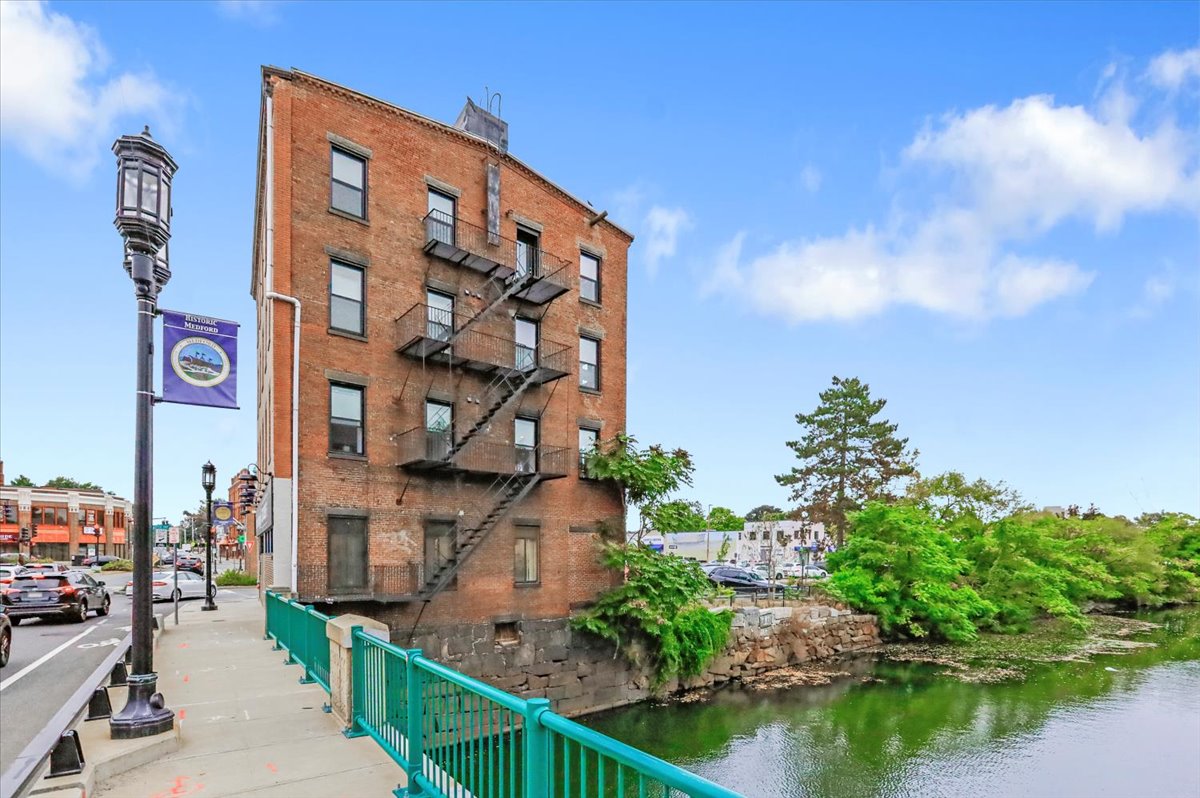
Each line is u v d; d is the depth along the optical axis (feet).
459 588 61.82
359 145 60.44
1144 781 46.80
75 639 50.06
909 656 89.35
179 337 22.17
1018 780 47.16
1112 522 159.63
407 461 57.93
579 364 77.82
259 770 18.42
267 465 64.80
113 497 226.38
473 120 71.46
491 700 12.48
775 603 94.27
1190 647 97.91
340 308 58.44
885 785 46.44
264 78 56.49
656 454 77.87
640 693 69.36
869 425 173.27
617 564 70.69
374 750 20.13
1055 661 86.89
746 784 46.57
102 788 17.01
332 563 54.90
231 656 38.88
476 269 67.62
